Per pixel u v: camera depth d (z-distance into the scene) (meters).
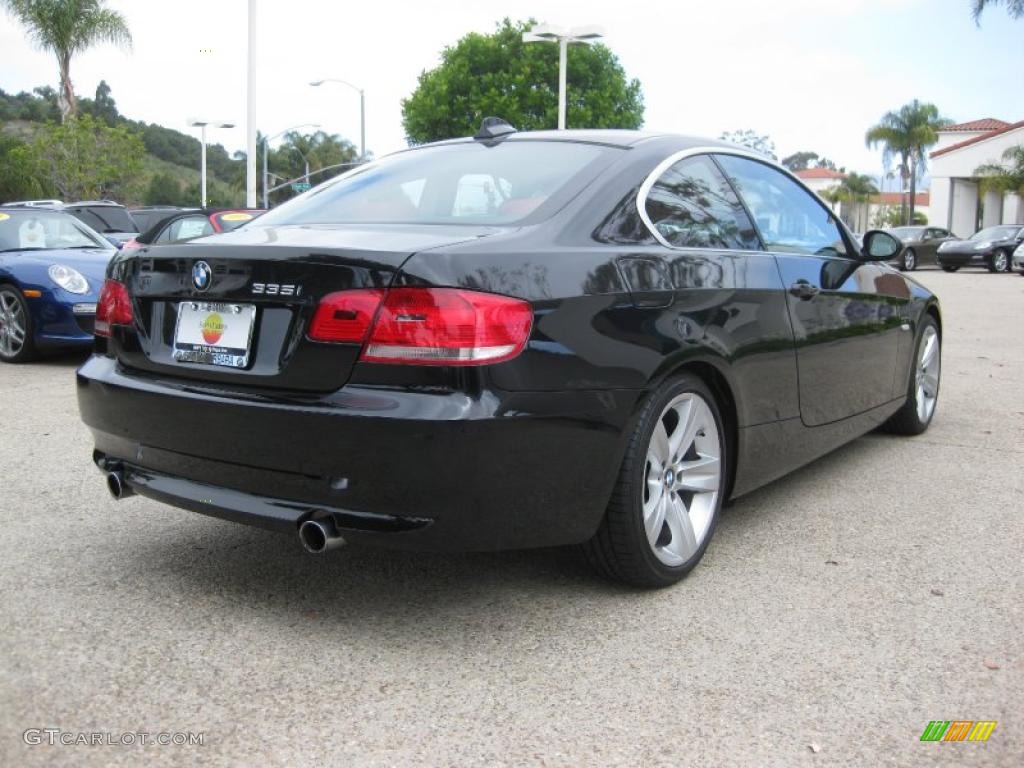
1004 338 10.46
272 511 2.73
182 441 2.89
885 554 3.57
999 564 3.47
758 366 3.48
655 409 3.00
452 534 2.60
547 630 2.90
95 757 2.22
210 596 3.14
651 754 2.25
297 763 2.21
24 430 5.50
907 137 56.81
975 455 5.05
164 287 2.99
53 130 35.28
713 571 3.39
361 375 2.58
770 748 2.28
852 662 2.71
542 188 3.17
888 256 4.33
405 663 2.70
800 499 4.27
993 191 50.06
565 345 2.71
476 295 2.57
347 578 3.31
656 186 3.32
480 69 38.12
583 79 37.97
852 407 4.34
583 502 2.81
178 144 97.81
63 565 3.40
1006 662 2.71
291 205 3.63
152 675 2.61
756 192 3.88
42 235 8.81
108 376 3.13
